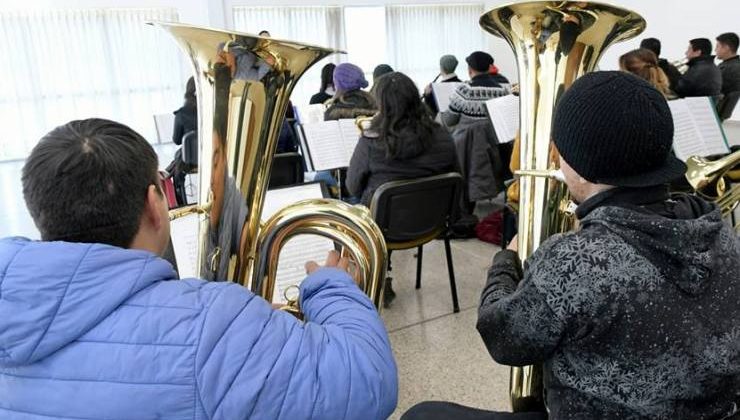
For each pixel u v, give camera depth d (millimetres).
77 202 614
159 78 7422
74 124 660
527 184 1135
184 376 586
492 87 3641
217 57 902
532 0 1070
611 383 759
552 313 762
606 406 783
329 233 959
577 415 806
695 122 2338
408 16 8555
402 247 2467
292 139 3672
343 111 3150
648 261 718
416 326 2488
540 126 1131
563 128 786
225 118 940
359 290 796
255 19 7727
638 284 716
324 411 623
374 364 672
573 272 742
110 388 580
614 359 746
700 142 2303
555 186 1102
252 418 602
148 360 585
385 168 2506
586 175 780
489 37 9109
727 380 767
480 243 3521
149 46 7301
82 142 625
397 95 2410
